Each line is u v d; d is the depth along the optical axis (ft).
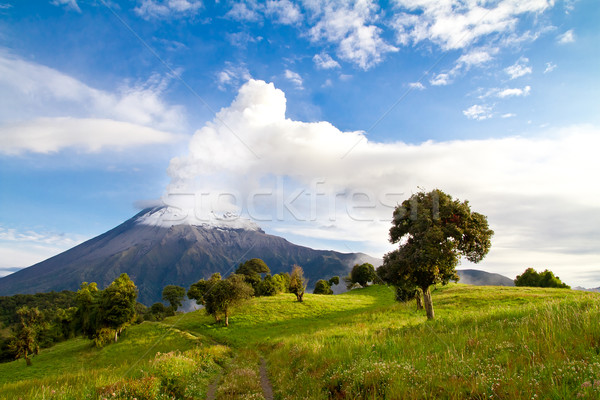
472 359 25.41
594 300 42.68
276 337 130.41
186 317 246.68
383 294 299.17
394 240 92.94
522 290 159.22
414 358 31.01
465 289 183.42
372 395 23.63
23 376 129.90
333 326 124.88
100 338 184.03
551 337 26.18
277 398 34.88
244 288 210.18
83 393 34.42
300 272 269.64
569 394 15.48
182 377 43.70
